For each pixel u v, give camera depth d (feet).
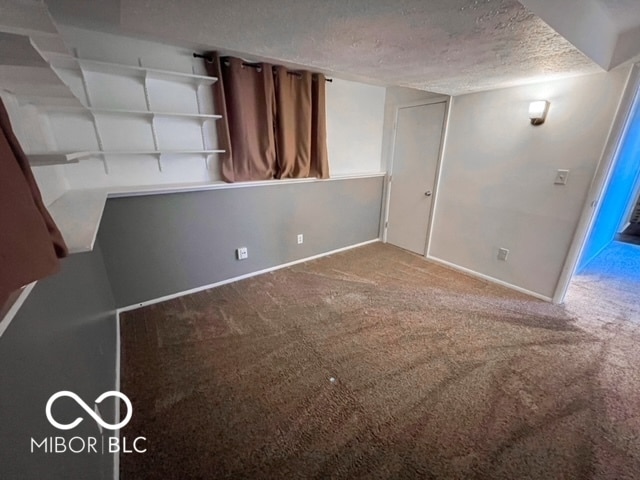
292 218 10.89
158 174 8.14
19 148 2.00
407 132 11.97
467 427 4.81
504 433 4.70
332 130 11.51
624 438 4.60
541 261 8.77
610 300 8.83
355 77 10.73
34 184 2.16
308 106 9.92
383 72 7.07
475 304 8.60
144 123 7.63
